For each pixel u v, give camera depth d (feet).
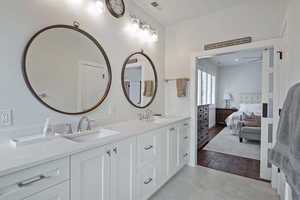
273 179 6.79
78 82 5.38
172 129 7.50
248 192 6.55
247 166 9.00
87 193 3.83
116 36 6.68
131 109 7.58
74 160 3.53
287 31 5.49
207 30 8.55
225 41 8.00
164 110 10.12
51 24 4.65
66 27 4.98
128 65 7.30
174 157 7.72
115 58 6.66
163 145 6.84
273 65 7.00
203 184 7.14
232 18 7.84
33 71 4.30
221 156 10.55
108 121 6.44
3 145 3.72
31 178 2.86
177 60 9.60
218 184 7.13
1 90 3.78
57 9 4.77
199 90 16.90
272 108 7.19
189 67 9.20
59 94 4.88
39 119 4.44
